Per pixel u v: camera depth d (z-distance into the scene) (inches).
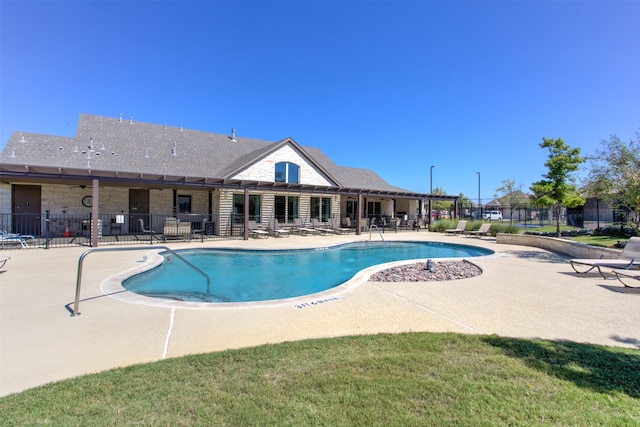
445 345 146.1
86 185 631.8
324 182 886.4
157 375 117.0
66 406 97.3
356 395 103.7
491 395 104.2
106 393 104.9
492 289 262.8
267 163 784.3
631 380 114.4
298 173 842.8
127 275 301.3
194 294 293.4
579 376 117.1
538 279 301.7
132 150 724.0
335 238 688.4
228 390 106.8
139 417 91.8
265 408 96.3
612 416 93.2
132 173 531.8
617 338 160.6
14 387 111.2
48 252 445.7
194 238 649.6
